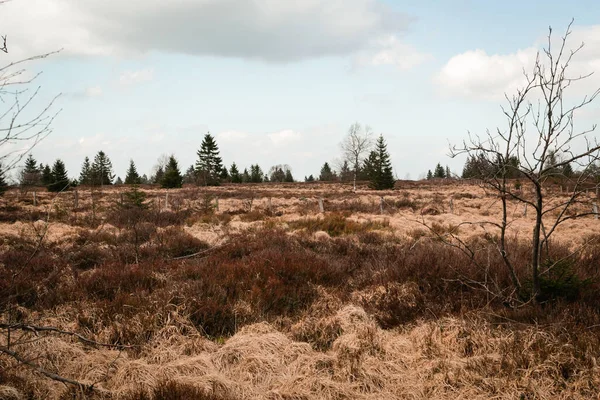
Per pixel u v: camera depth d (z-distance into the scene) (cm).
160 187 5222
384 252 930
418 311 541
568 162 445
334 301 615
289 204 2712
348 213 1798
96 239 1055
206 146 6781
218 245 994
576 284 499
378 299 596
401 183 6309
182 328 508
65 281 653
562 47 425
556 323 425
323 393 381
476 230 1359
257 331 507
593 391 343
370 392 388
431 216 1833
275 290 615
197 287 605
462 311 506
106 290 606
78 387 370
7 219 1598
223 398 361
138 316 515
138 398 357
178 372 404
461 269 614
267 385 394
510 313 475
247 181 8019
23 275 627
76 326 503
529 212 1947
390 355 441
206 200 2089
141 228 1188
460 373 392
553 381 360
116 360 424
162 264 764
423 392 377
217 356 442
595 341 394
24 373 385
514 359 389
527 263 600
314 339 500
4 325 361
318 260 775
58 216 1625
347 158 6350
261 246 937
